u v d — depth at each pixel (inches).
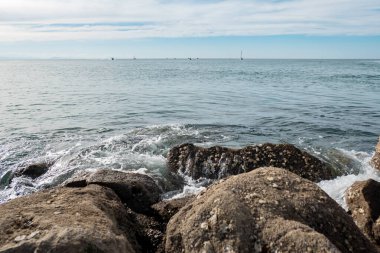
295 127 865.5
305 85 2012.8
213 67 5467.5
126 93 1585.9
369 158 605.0
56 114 1058.1
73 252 212.2
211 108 1151.0
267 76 2901.1
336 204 271.7
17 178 535.2
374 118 983.0
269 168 306.2
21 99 1393.9
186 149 558.6
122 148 653.9
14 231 232.5
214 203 249.8
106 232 235.9
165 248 254.7
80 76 2972.4
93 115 1037.2
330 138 771.4
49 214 255.1
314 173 504.1
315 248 212.8
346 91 1670.8
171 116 1012.5
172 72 3622.0
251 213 244.8
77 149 668.7
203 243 232.2
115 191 376.5
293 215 250.4
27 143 733.9
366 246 253.0
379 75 3043.8
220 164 527.5
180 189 494.3
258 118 972.6
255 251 224.1
